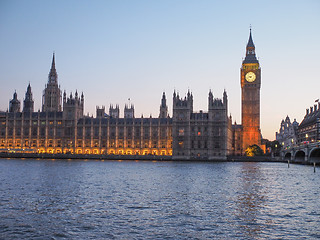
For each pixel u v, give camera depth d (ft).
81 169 436.35
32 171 384.88
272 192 229.45
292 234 134.31
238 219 154.81
